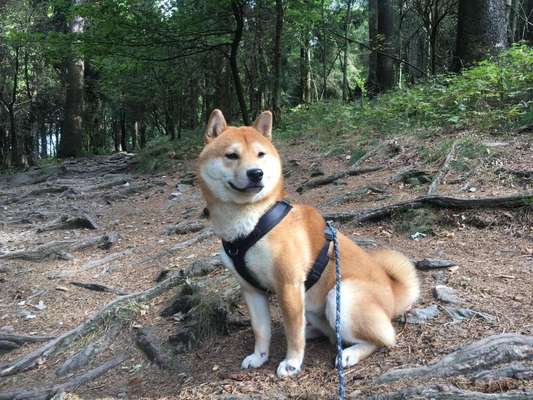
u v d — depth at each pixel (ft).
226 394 3.14
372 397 2.70
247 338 3.90
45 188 12.82
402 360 3.05
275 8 14.65
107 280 6.00
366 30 28.07
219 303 4.15
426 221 5.19
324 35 18.95
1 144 30.99
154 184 11.44
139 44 13.07
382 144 8.03
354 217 5.64
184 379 3.61
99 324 4.67
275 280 3.15
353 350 3.15
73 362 4.28
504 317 3.34
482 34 10.17
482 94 8.09
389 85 15.78
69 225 8.88
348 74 24.47
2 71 25.00
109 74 17.87
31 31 22.71
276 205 3.21
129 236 7.75
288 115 14.16
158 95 23.07
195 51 14.61
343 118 10.68
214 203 3.20
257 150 3.16
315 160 8.87
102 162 18.61
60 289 5.91
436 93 9.34
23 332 5.08
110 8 12.37
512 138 6.77
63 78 28.35
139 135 45.29
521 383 2.63
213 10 12.92
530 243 4.56
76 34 13.15
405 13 17.76
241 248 3.13
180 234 7.19
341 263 3.30
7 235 8.85
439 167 6.47
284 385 3.10
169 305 4.67
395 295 3.44
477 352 2.84
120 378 3.92
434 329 3.34
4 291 6.13
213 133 3.44
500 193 5.36
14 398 3.88
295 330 3.17
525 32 15.44
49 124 44.75
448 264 4.28
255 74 16.98
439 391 2.60
